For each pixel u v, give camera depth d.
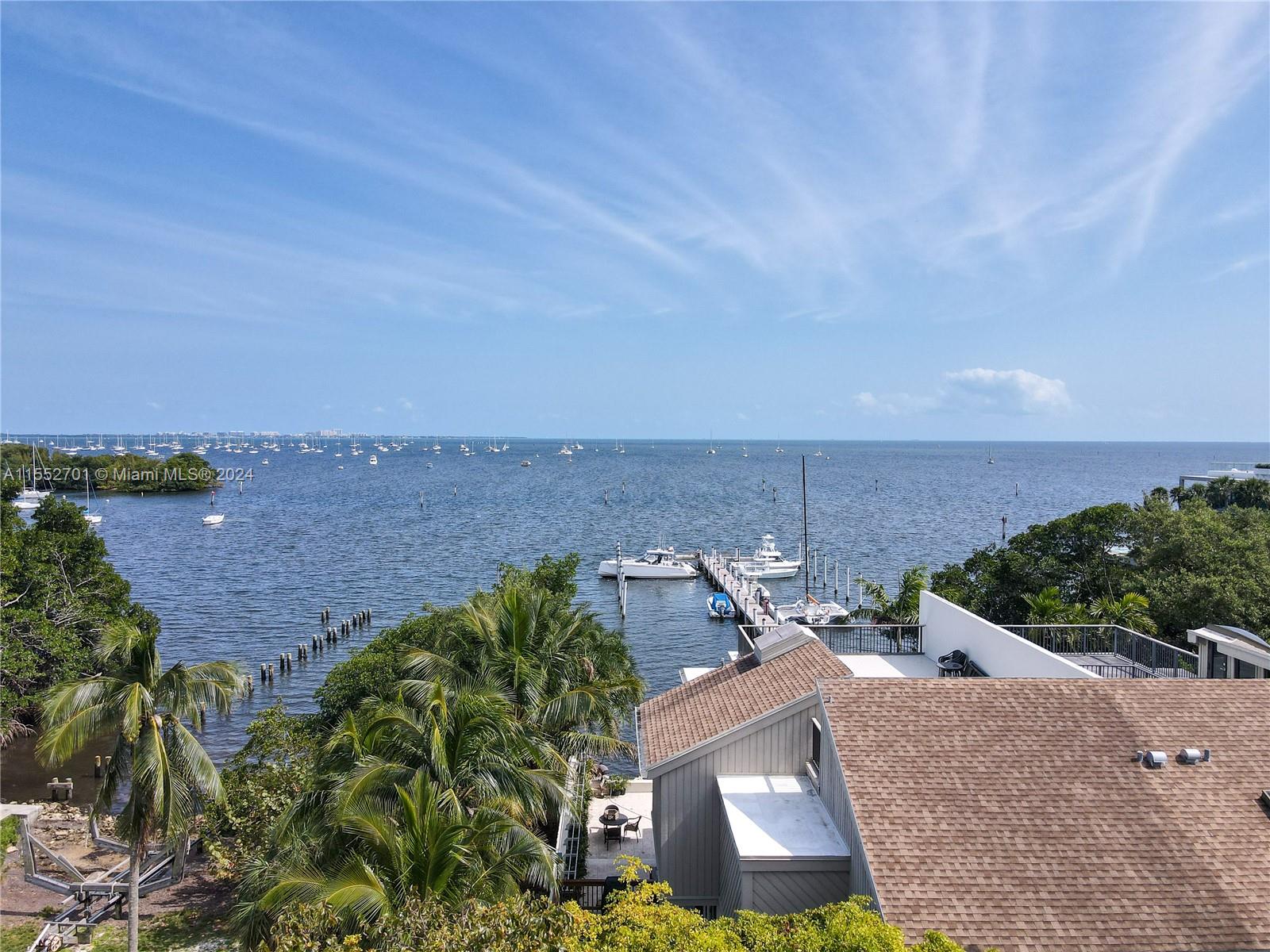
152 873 24.38
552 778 17.08
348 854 13.20
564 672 23.53
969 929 10.72
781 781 16.59
